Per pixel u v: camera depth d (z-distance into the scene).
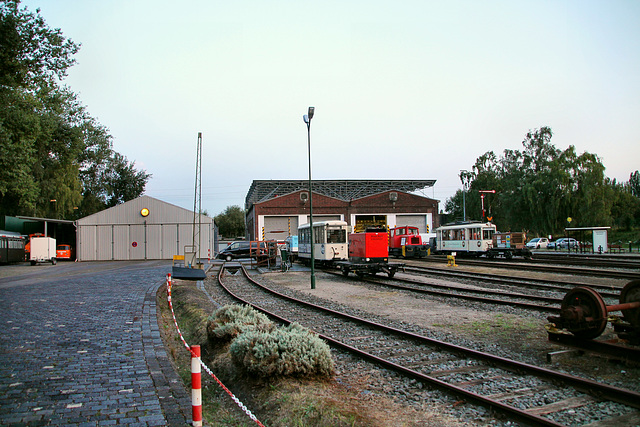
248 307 9.48
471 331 9.73
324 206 59.78
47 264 44.12
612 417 5.02
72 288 17.97
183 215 50.66
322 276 25.14
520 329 9.73
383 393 6.04
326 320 11.62
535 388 6.00
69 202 53.44
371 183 69.62
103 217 49.88
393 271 21.89
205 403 5.63
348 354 8.11
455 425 4.93
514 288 17.17
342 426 4.82
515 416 5.00
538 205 51.62
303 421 5.06
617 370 6.62
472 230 38.25
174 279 24.20
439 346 8.21
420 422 5.00
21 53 19.67
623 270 23.30
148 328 9.40
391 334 9.62
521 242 35.09
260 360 6.29
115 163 79.00
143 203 50.31
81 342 8.08
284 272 28.27
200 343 9.35
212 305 15.01
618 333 7.67
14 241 46.56
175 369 6.83
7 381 5.80
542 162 57.59
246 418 5.12
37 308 12.34
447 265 29.83
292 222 59.22
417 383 6.30
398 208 61.16
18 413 4.68
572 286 17.22
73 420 4.49
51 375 6.07
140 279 22.12
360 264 21.62
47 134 34.44
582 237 42.91
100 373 6.16
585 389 5.74
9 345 7.84
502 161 66.50
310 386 6.09
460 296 14.48
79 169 61.66
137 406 4.89
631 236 65.81
